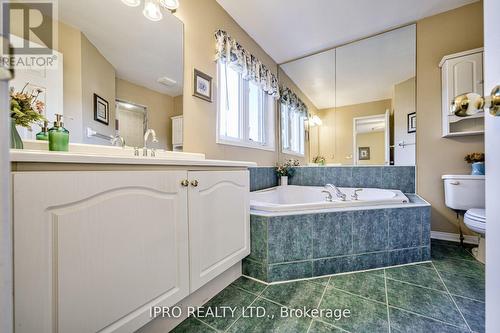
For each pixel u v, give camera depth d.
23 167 0.57
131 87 1.35
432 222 2.21
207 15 1.86
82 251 0.66
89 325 0.68
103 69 1.21
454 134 2.02
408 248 1.64
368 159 2.59
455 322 1.04
